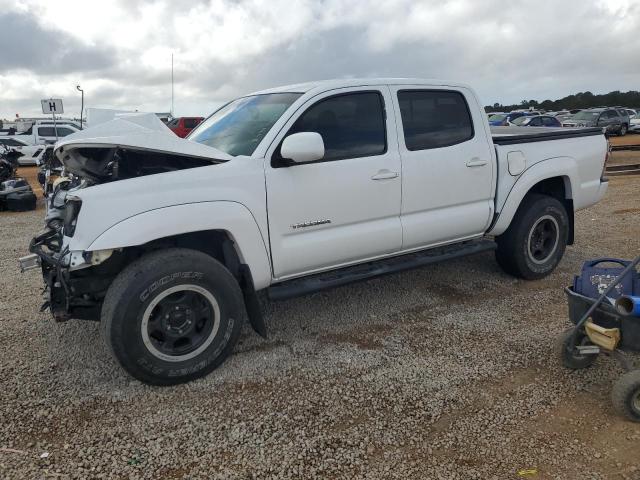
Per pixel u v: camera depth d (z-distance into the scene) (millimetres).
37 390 3439
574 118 30516
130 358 3268
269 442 2898
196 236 3723
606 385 3389
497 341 4039
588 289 3453
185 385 3492
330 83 4062
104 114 4422
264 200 3666
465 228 4789
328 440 2904
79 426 3061
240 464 2734
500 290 5137
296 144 3508
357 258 4246
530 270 5273
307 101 3902
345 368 3676
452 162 4547
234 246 3674
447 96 4637
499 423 3023
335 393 3361
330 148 3979
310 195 3850
